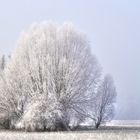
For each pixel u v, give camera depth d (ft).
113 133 120.16
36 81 167.63
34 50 172.14
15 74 175.94
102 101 191.21
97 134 113.09
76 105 166.91
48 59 167.84
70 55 170.71
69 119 160.97
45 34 176.45
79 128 169.17
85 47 175.22
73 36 174.81
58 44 171.83
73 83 165.48
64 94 163.32
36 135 110.42
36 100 160.86
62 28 178.09
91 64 174.81
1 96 173.88
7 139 96.12
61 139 96.32
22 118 159.53
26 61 173.78
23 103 171.94
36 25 183.62
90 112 180.96
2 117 172.14
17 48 180.75
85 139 95.55
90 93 173.06
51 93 162.20
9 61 189.57
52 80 164.25
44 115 152.15
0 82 177.47
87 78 171.42
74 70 166.61
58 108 156.25
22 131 151.02
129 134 112.27
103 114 190.39
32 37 179.83
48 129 151.53
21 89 172.14
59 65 166.40
